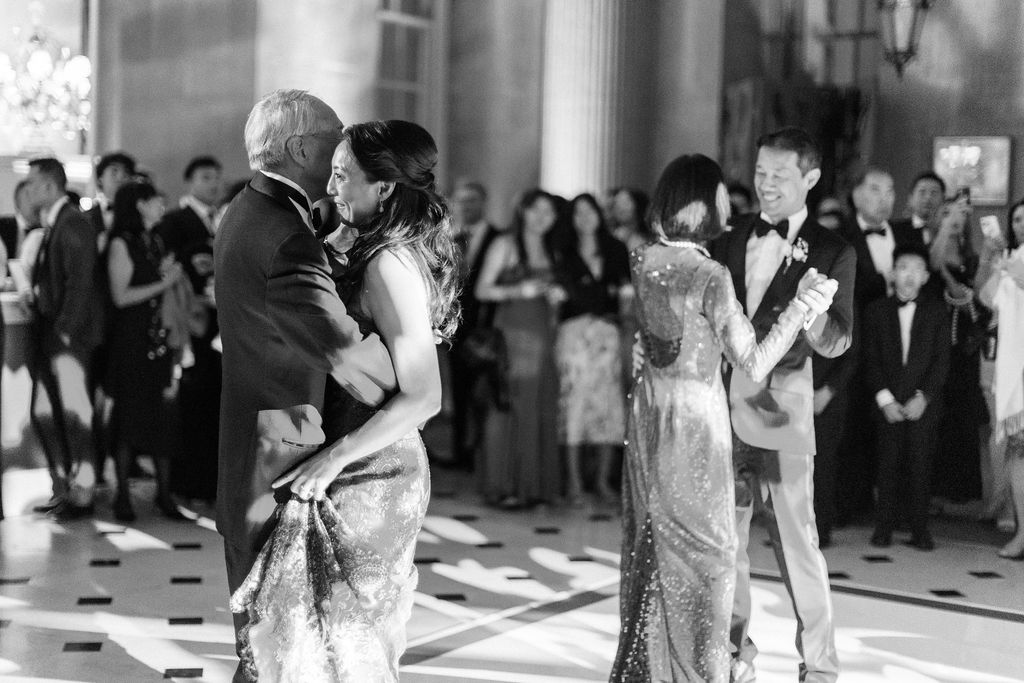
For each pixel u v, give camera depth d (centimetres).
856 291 698
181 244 735
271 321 266
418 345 269
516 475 737
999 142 946
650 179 1159
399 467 275
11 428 680
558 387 745
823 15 1168
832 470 649
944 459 730
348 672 269
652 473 360
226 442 274
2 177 903
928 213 758
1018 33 948
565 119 1077
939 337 657
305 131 275
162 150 941
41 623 482
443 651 454
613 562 604
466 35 1108
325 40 955
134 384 669
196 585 544
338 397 276
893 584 575
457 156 1116
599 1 1080
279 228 266
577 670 434
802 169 399
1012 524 708
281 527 268
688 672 357
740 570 399
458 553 618
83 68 916
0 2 943
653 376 363
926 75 988
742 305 402
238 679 276
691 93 1142
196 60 932
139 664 435
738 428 388
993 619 516
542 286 728
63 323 662
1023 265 620
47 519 676
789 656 455
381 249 271
